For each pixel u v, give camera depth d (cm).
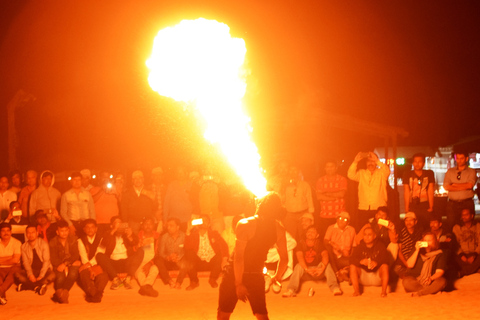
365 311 934
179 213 1168
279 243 631
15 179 1252
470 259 1123
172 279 1107
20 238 1193
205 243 1108
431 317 877
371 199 1188
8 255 1077
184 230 1164
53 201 1173
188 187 1177
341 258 1123
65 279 1067
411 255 1084
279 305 998
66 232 1077
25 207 1193
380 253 1070
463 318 863
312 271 1091
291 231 1184
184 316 925
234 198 1150
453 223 1177
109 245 1088
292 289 1077
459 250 1134
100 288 1057
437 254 1067
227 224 1148
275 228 619
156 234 1130
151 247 1103
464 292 1070
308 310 952
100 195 1200
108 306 1018
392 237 1105
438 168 2442
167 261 1127
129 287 1088
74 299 1076
